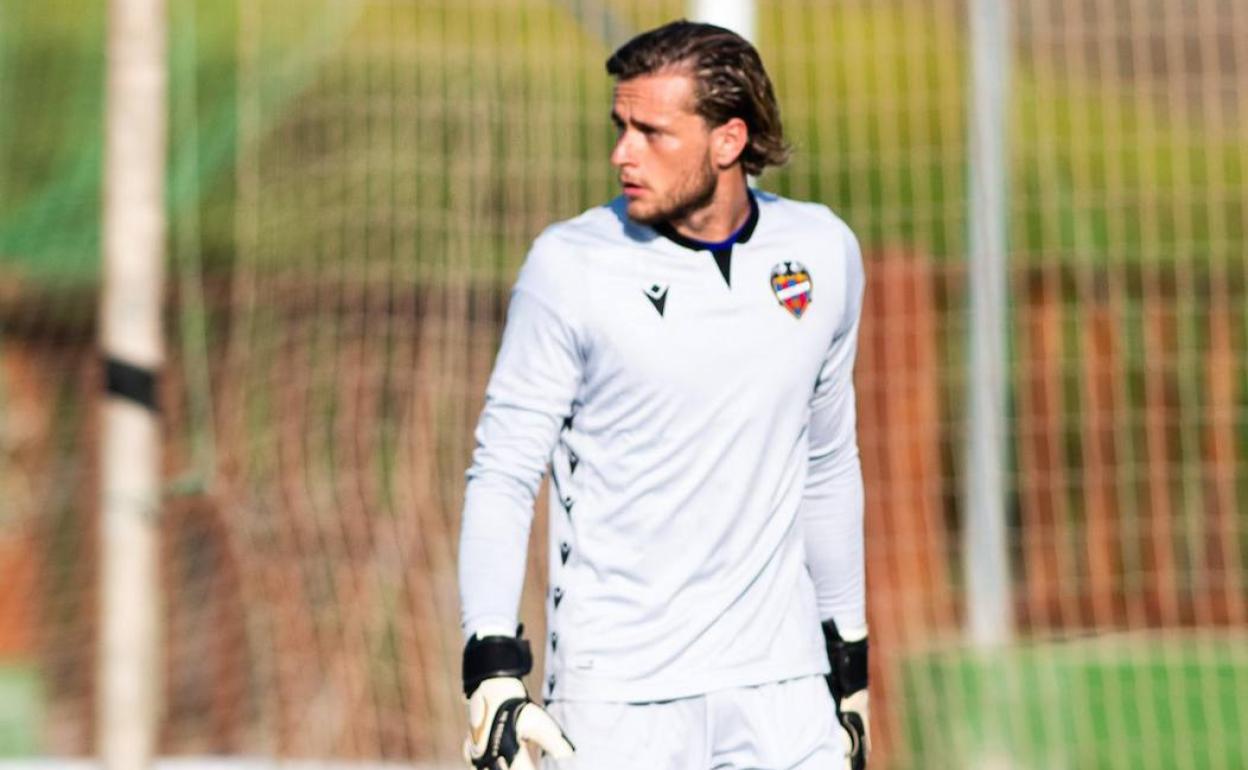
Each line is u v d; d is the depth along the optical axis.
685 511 10.27
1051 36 38.69
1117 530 36.25
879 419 35.56
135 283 17.44
